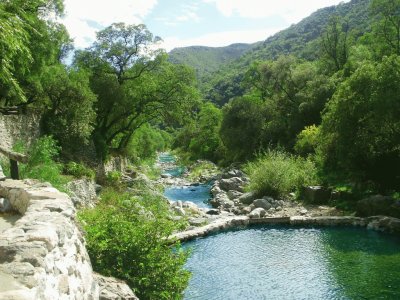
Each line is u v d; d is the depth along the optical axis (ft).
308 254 51.19
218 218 69.97
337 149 75.15
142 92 113.70
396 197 69.46
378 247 52.85
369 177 73.77
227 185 99.04
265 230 63.72
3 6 29.73
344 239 57.11
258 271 45.93
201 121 220.43
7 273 11.86
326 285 41.37
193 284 42.60
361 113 69.82
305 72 151.23
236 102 157.17
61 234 16.21
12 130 73.05
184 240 58.13
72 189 66.28
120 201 36.29
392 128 68.85
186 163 207.62
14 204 24.32
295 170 86.84
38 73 65.41
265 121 153.07
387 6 127.03
